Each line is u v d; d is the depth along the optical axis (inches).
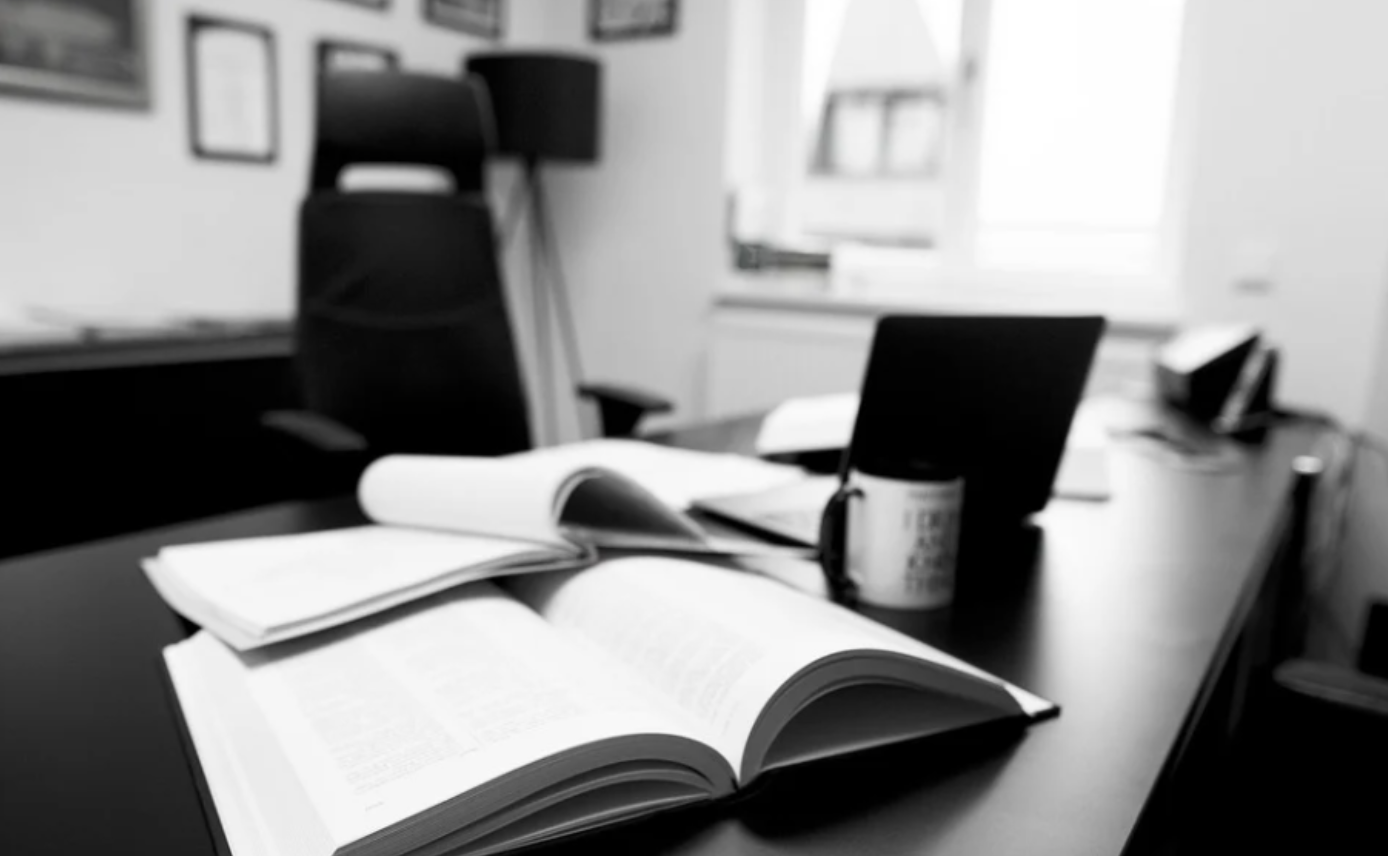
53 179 78.0
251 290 94.6
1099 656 23.8
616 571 24.6
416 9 108.9
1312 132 81.7
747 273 117.5
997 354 30.9
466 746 15.9
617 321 124.8
